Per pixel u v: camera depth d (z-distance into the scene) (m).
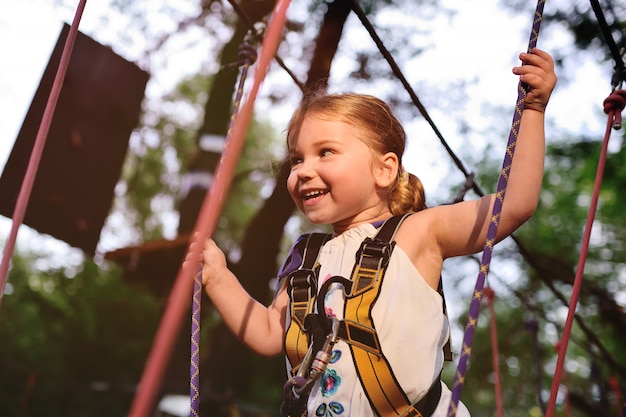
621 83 1.85
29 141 2.94
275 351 2.03
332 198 1.86
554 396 1.51
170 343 0.72
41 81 2.90
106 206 3.88
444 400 1.70
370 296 1.70
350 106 1.92
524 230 16.53
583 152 15.40
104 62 3.94
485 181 15.06
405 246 1.79
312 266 1.88
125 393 16.81
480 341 16.78
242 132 0.87
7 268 1.29
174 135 14.26
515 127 1.40
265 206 8.63
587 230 1.64
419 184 2.06
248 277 8.41
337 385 1.66
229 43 9.58
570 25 9.36
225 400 7.88
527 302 5.46
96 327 20.14
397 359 1.66
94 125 3.87
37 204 3.68
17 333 19.48
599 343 4.47
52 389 16.75
